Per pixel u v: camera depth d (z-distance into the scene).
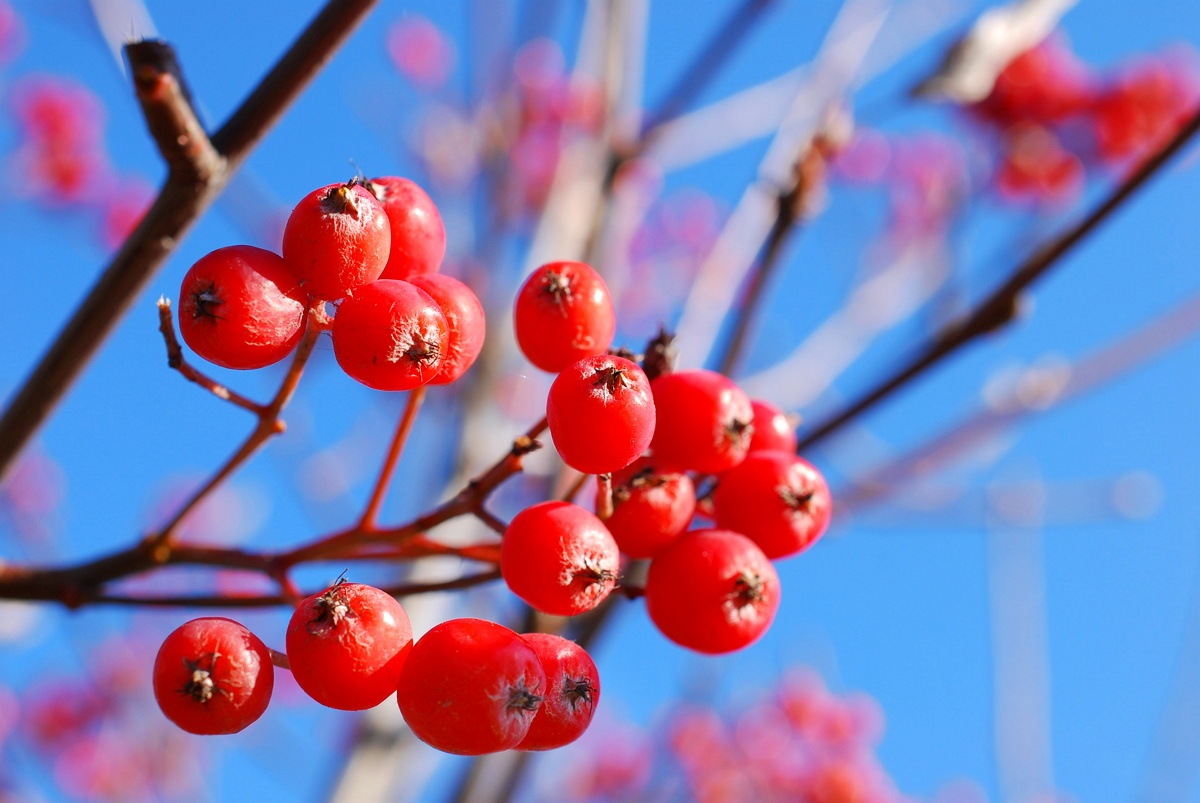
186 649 0.21
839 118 0.27
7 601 0.23
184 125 0.21
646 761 0.69
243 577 0.50
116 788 0.63
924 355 0.26
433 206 0.22
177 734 0.62
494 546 0.22
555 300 0.22
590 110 0.60
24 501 0.60
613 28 0.41
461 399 0.44
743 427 0.22
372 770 0.38
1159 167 0.24
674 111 0.39
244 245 0.21
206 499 0.23
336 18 0.21
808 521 0.22
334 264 0.21
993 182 0.51
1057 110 0.50
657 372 0.22
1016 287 0.25
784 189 0.26
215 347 0.20
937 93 0.27
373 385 0.21
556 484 0.34
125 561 0.23
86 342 0.22
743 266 0.40
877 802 0.65
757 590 0.22
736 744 0.67
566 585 0.21
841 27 0.38
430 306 0.21
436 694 0.21
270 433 0.22
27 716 0.62
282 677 0.64
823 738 0.67
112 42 0.37
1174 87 0.50
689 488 0.22
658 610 0.22
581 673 0.21
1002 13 0.27
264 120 0.21
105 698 0.62
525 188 0.58
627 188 0.45
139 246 0.22
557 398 0.21
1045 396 0.35
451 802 0.31
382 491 0.22
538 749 0.21
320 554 0.22
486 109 0.53
